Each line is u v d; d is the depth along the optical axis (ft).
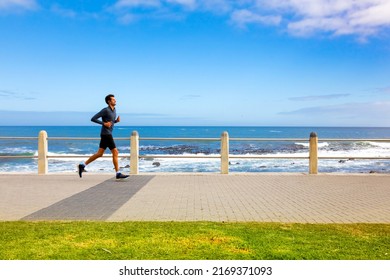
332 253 16.35
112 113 39.17
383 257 15.94
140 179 39.81
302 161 105.60
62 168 81.56
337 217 23.40
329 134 383.04
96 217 23.29
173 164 94.63
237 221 22.03
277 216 23.62
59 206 26.61
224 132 43.78
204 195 30.78
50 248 16.81
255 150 141.59
